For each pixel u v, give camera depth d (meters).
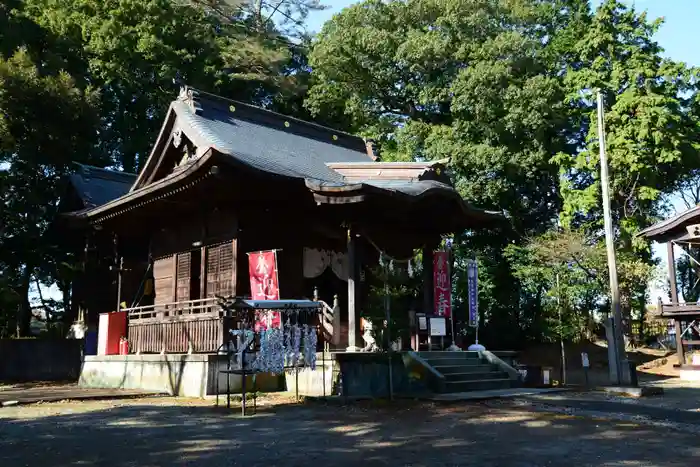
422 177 18.56
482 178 28.25
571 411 10.97
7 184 23.03
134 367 17.12
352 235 16.22
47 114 21.88
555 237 26.83
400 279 13.73
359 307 15.80
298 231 18.34
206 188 16.25
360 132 34.44
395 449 7.38
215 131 18.94
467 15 30.00
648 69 26.39
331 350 16.44
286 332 11.80
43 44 26.30
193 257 18.88
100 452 7.34
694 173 32.72
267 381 15.04
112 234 23.53
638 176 26.78
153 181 20.55
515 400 12.62
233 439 8.18
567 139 31.08
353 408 11.56
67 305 28.95
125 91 33.22
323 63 33.03
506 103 27.64
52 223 24.75
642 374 24.77
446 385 13.83
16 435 8.77
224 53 37.91
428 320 17.22
